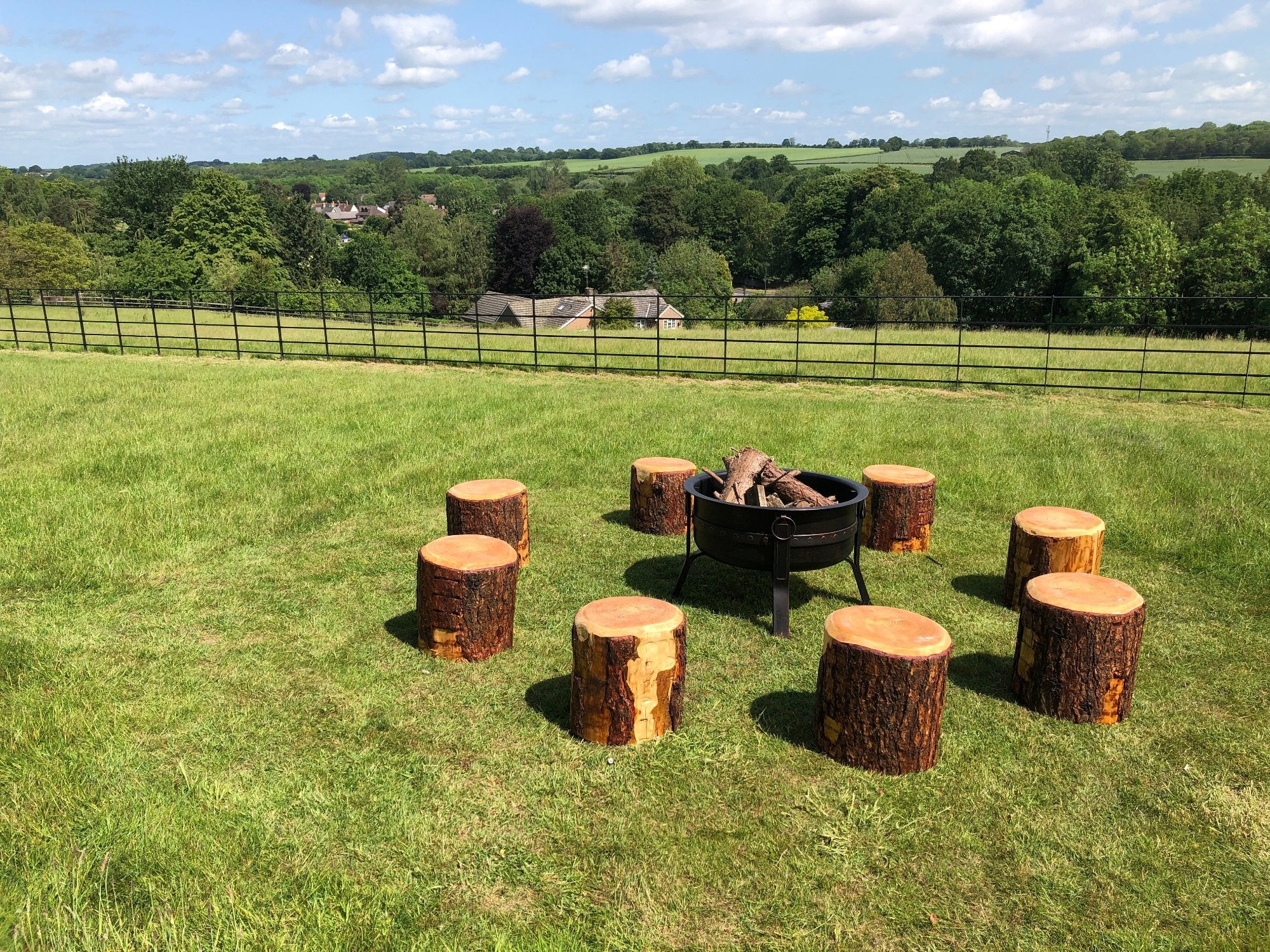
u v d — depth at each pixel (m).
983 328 29.53
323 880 3.14
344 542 7.11
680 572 6.61
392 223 99.19
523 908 3.04
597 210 99.38
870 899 3.12
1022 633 4.59
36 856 3.21
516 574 5.14
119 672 4.79
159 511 7.62
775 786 3.80
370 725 4.28
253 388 14.66
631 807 3.63
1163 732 4.30
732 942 2.91
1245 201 44.19
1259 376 14.57
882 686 3.80
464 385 15.22
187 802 3.58
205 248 60.28
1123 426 11.30
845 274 65.12
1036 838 3.46
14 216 81.75
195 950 2.78
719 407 12.86
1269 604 5.96
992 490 8.58
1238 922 3.01
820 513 5.29
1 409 12.26
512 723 4.31
